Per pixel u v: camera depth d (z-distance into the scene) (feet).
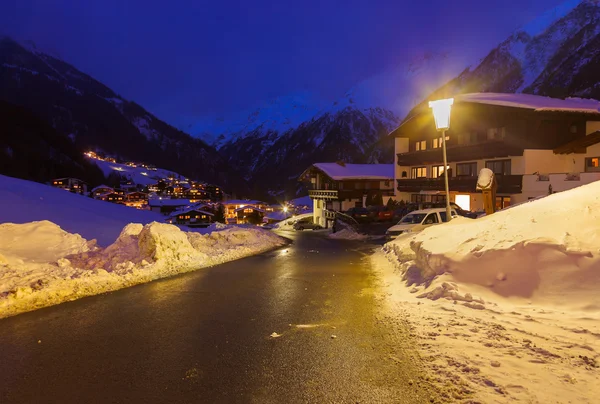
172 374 15.33
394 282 33.12
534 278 23.34
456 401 12.33
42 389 14.19
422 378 14.15
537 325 18.48
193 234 62.95
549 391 12.41
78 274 31.60
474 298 23.17
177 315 23.50
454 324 19.52
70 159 488.02
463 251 28.53
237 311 24.36
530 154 99.19
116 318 22.91
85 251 42.24
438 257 29.01
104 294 29.14
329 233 122.01
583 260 22.57
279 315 23.39
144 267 37.06
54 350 17.90
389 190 169.48
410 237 51.44
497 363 14.64
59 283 28.58
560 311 20.20
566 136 100.53
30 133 462.60
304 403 12.94
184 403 13.12
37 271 31.42
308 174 198.49
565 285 21.91
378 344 17.97
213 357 16.96
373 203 162.20
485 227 32.50
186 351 17.69
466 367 14.48
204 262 44.16
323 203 178.70
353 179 165.17
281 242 76.69
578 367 13.93
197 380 14.79
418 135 147.43
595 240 23.80
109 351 17.75
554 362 14.43
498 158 108.68
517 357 15.08
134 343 18.76
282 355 17.03
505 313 20.57
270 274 38.01
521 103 104.94
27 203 72.59
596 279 21.24
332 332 20.01
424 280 29.43
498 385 13.01
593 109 100.07
